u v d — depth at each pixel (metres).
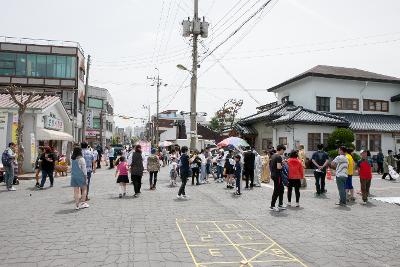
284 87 31.45
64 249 5.92
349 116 28.03
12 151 13.76
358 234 7.18
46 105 22.06
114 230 7.27
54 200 11.19
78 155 9.67
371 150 26.84
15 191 13.34
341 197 10.54
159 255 5.64
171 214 9.02
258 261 5.44
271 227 7.73
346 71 30.86
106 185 15.63
